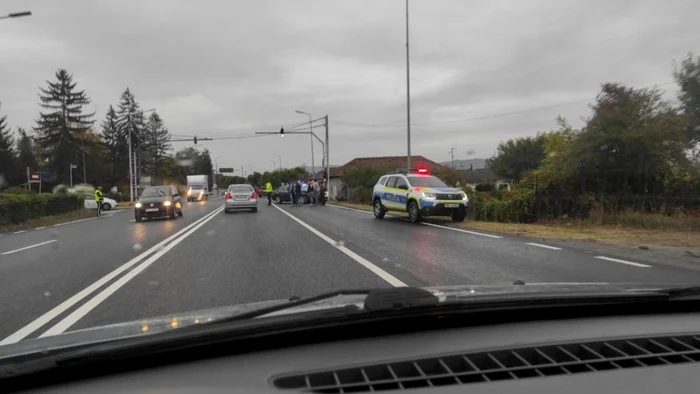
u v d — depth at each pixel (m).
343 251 10.41
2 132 66.00
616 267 8.31
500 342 2.55
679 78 18.42
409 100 27.02
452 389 1.92
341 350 2.48
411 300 2.79
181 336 2.42
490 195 21.91
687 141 17.12
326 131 44.34
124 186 81.38
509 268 8.23
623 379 2.01
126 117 83.12
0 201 20.73
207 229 16.22
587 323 3.00
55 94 67.81
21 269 9.03
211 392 1.96
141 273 8.20
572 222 16.69
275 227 16.42
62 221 24.11
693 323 2.99
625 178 17.53
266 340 2.59
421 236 13.35
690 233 13.62
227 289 6.76
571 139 19.00
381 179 20.39
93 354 2.30
